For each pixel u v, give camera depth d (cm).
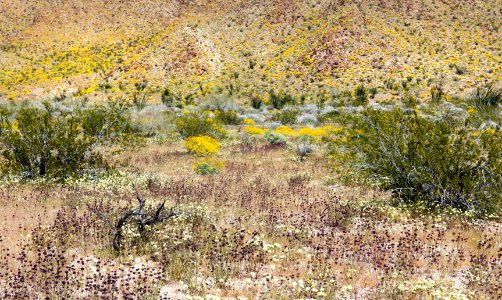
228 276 759
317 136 3047
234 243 912
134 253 857
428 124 1346
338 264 836
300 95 6819
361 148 1487
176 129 3259
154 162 2062
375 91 6306
